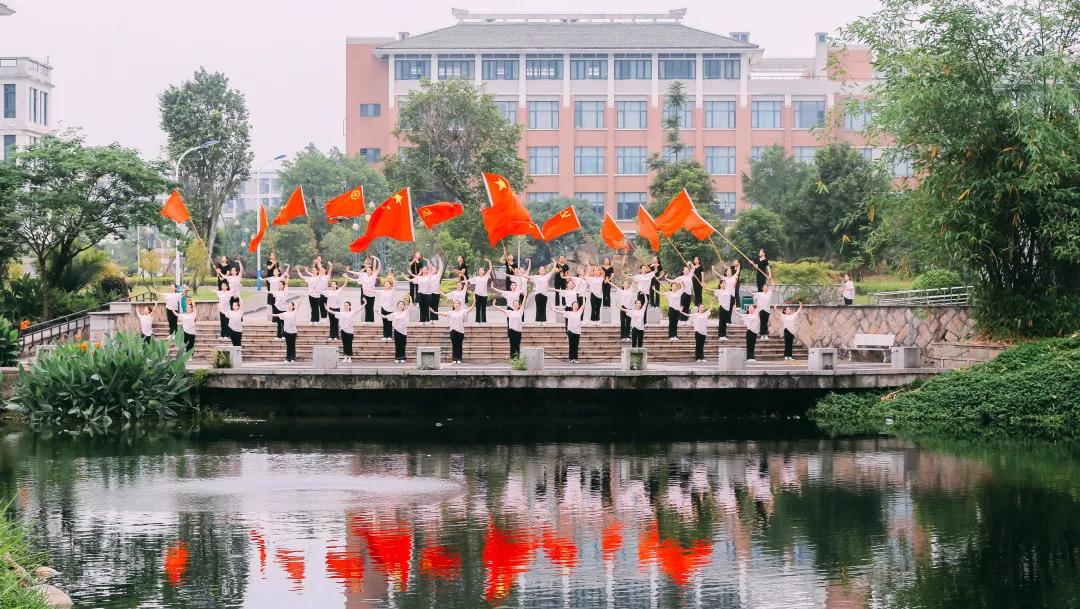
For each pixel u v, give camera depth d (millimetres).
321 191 106875
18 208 46312
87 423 32875
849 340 41375
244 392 34688
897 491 23938
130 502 22750
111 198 48656
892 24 36969
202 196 74125
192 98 74375
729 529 20812
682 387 34219
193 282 63125
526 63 111500
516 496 23500
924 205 37156
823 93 113375
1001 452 28688
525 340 41219
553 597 16969
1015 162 35094
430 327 41312
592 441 30469
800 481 25031
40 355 34125
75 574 18000
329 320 41844
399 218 40531
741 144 112562
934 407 33875
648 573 18125
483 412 35031
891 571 18250
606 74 111938
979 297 38062
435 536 20266
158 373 33906
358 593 17109
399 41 111375
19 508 22219
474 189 77562
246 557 18922
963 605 16688
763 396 35625
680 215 41250
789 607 16578
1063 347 35062
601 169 112562
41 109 81688
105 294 50312
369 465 26766
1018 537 20203
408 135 79812
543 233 42969
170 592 17109
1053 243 36031
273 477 25328
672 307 40938
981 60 35812
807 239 73750
